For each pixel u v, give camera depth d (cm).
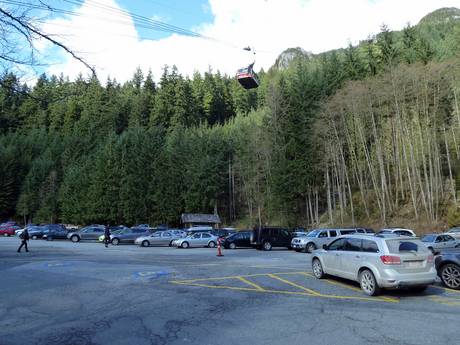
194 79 12488
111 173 7050
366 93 4503
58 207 7831
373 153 4975
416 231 3884
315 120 5194
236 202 7325
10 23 570
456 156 4728
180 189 7038
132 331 711
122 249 2962
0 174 8262
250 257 2292
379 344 629
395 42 5947
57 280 1319
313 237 2784
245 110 11519
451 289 1152
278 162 5559
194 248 3278
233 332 701
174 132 8519
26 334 696
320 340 651
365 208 4766
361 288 1119
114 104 10425
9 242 3784
